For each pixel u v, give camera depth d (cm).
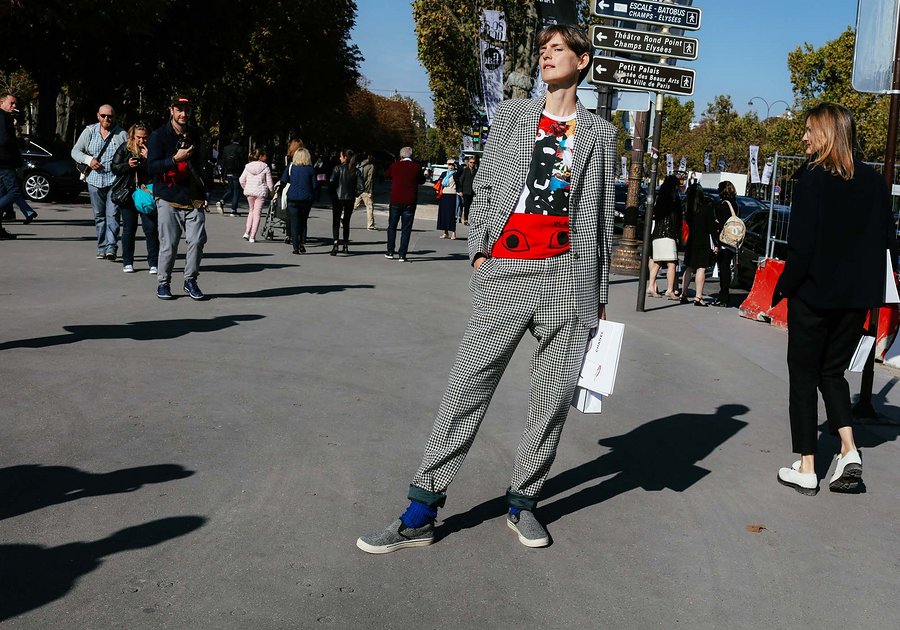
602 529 416
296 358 723
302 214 1542
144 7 2592
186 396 593
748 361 831
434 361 740
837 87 4616
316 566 359
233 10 3228
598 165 379
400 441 524
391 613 325
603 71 1084
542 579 360
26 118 4981
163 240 952
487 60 2802
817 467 528
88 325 801
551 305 376
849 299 472
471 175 2833
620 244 1664
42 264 1159
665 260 1282
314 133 6506
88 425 521
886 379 792
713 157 8375
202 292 1027
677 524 427
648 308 1169
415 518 380
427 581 352
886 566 390
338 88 5381
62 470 449
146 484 436
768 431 595
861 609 349
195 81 3428
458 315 970
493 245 382
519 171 376
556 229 375
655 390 694
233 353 727
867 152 4241
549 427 390
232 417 553
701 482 488
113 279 1073
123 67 3120
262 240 1756
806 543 411
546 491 464
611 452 534
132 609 316
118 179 1111
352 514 413
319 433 531
